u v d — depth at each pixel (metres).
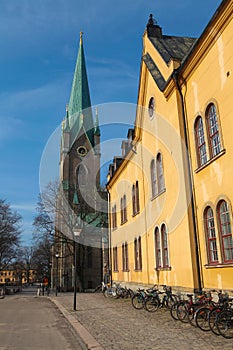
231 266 11.21
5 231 51.16
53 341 9.91
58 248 51.47
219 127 12.17
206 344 8.34
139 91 21.16
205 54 13.34
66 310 17.81
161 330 10.43
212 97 12.82
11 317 16.28
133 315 14.21
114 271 29.69
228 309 9.56
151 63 19.25
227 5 11.52
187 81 14.98
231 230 11.39
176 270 15.19
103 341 9.16
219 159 12.22
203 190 13.33
